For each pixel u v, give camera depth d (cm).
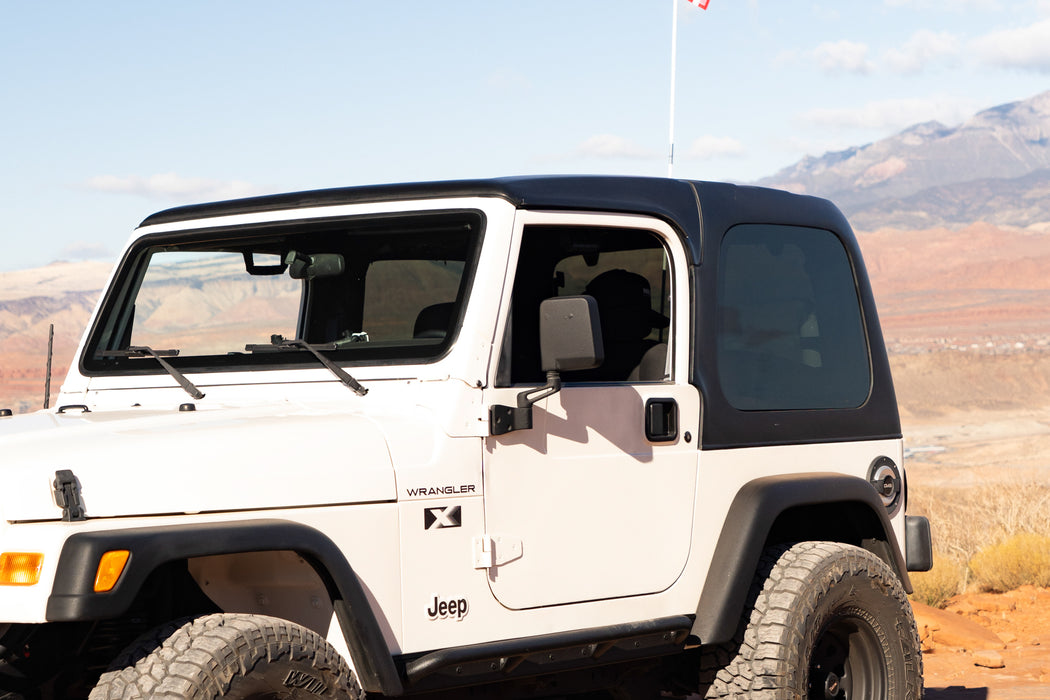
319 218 445
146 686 330
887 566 523
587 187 441
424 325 414
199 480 351
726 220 487
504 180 420
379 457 383
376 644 368
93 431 370
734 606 463
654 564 450
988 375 15412
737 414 481
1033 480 1950
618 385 443
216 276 476
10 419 425
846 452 527
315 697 354
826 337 529
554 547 421
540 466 418
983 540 1538
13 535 326
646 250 473
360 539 375
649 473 450
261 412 402
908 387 15188
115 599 320
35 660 359
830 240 539
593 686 473
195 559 381
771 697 473
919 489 2748
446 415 398
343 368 422
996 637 933
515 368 429
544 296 444
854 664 518
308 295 455
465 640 397
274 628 350
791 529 537
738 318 490
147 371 461
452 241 418
